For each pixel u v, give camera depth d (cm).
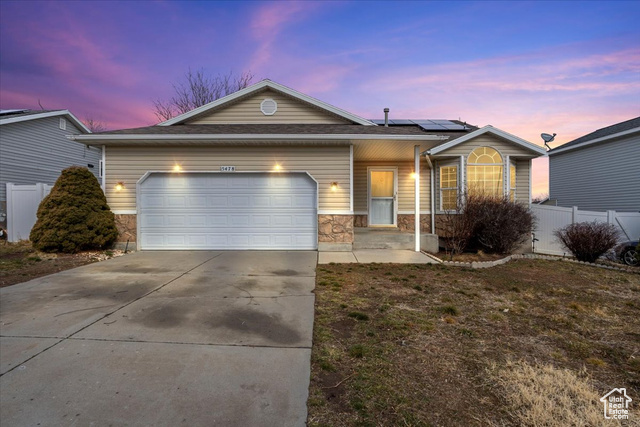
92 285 520
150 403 219
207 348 302
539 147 998
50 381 244
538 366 273
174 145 862
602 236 768
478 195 895
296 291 494
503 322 376
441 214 1055
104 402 220
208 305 426
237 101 1038
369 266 678
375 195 1127
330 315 392
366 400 225
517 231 860
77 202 806
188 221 873
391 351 300
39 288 501
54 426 196
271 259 750
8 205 1018
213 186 872
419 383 246
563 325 368
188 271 624
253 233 876
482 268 684
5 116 1280
